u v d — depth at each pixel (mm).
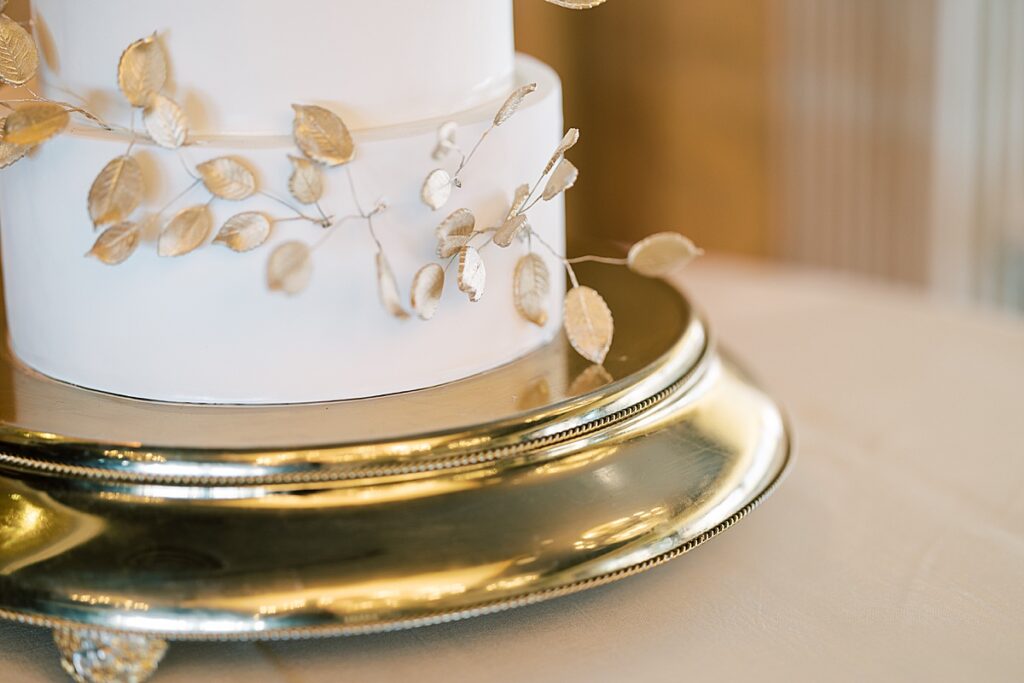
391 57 974
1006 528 1083
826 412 1232
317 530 925
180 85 959
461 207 990
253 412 976
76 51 978
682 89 2562
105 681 923
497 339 1027
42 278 1008
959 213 2289
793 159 2426
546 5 2564
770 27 2387
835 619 995
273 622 903
